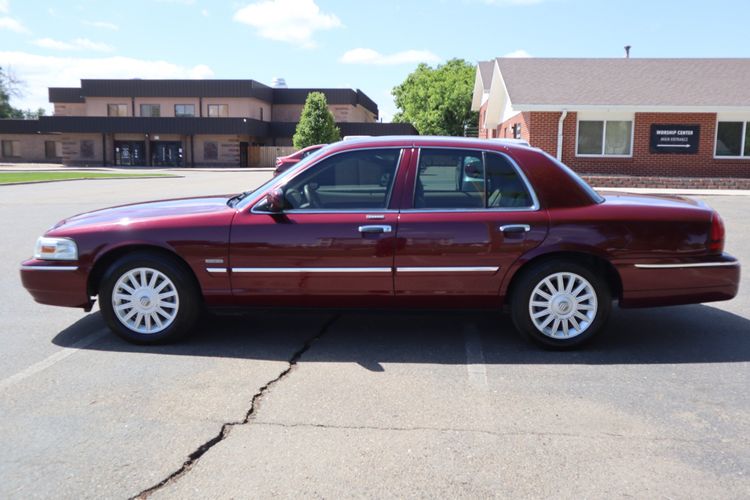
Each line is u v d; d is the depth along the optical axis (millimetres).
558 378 4316
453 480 2994
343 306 4891
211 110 52875
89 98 53688
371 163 4891
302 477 3014
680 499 2850
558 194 4805
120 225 4922
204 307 5078
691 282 4824
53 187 23312
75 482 2965
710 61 26688
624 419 3670
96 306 6340
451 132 55562
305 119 48344
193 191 21391
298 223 4785
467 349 4941
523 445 3346
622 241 4734
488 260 4742
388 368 4500
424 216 4758
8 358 4691
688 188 22172
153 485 2941
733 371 4465
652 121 23156
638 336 5297
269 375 4348
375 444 3346
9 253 9297
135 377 4297
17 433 3455
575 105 22359
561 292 4820
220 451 3268
